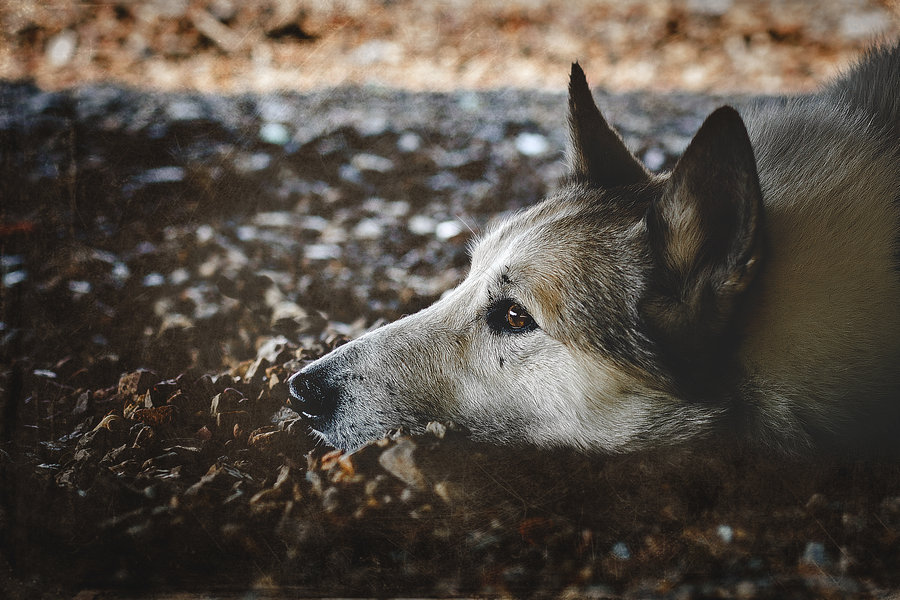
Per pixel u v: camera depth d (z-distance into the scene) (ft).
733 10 31.09
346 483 9.29
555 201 9.89
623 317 8.49
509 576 8.79
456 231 17.22
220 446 10.05
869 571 8.74
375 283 15.57
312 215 18.07
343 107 23.67
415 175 19.86
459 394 9.45
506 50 29.37
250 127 21.71
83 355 12.84
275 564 8.80
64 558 8.78
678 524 8.96
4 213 16.49
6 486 9.40
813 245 8.40
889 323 8.19
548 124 22.99
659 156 20.29
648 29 30.66
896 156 8.86
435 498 9.23
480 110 23.95
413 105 24.22
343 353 9.75
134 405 10.86
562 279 8.79
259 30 28.45
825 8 31.14
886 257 8.31
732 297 7.89
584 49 29.86
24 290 14.16
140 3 27.53
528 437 9.32
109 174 18.42
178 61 26.68
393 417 9.58
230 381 11.27
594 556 8.93
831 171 8.84
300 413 9.78
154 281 14.92
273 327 13.69
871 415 8.38
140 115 21.65
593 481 9.13
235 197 18.38
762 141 9.57
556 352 8.90
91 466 9.59
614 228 8.89
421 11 30.50
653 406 8.64
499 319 9.27
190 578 8.71
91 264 15.20
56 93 22.53
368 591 8.65
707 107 24.48
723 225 7.72
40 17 26.25
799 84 27.09
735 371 8.37
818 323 8.18
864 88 10.08
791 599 8.63
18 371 12.14
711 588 8.72
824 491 8.82
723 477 8.79
